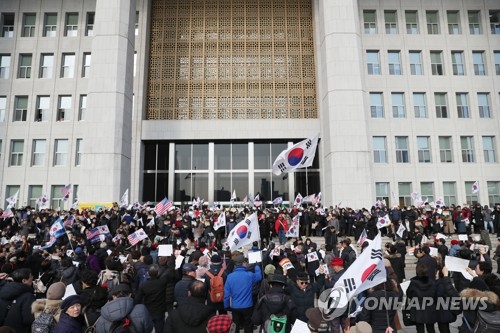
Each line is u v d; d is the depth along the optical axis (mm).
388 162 30531
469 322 4805
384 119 31047
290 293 5883
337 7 28500
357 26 28500
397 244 11766
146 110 31750
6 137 31266
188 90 31875
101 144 26453
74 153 30906
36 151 31344
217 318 3723
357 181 26328
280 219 19172
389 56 32188
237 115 31688
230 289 6641
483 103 31797
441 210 22031
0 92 31766
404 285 6945
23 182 30641
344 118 27125
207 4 33094
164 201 19078
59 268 7496
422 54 32031
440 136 31219
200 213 21406
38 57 32250
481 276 5809
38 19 32688
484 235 17984
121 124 26969
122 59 27734
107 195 25797
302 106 31828
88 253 10781
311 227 21734
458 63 32281
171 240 14867
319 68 31344
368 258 4598
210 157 31516
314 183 30672
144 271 7500
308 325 4355
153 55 32406
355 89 27469
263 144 31828
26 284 5023
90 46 32188
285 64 32469
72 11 32812
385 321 5098
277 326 4793
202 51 32500
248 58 32562
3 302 4848
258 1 33125
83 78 31797
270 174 31328
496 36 32312
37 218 19359
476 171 30641
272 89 32031
